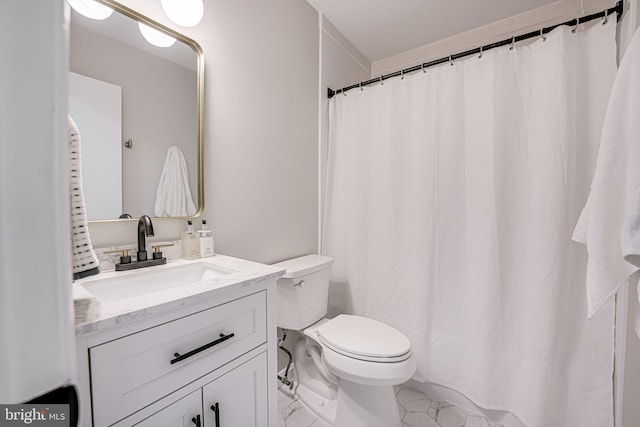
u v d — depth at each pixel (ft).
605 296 2.76
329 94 6.39
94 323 1.73
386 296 5.59
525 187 4.31
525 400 4.20
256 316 2.86
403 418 4.59
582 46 3.92
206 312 2.40
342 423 4.12
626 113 2.68
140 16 3.21
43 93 0.66
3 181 0.61
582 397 3.92
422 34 6.84
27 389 0.66
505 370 4.44
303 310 4.63
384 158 5.65
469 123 4.70
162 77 3.44
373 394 3.97
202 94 3.81
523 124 4.32
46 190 0.67
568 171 3.89
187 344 2.28
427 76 5.09
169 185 3.55
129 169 3.19
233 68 4.25
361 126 5.95
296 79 5.51
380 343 4.03
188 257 3.55
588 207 3.05
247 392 2.79
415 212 5.20
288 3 5.25
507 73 4.37
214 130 4.02
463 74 4.79
